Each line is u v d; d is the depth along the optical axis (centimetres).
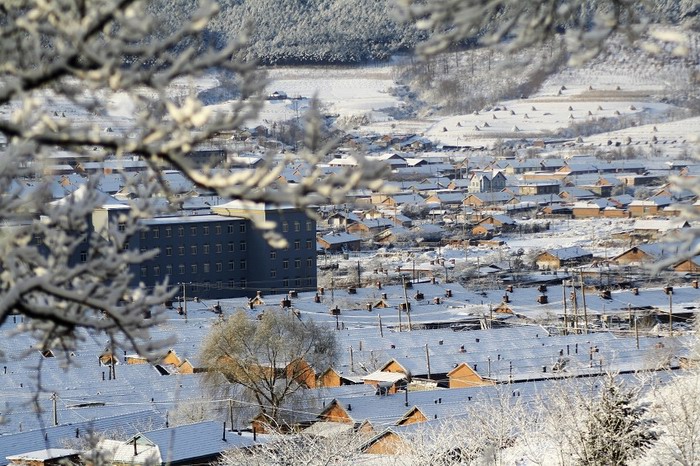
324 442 7312
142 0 1258
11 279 1394
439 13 1435
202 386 11125
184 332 14025
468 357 13500
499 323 17250
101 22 1246
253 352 11081
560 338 14100
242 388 11294
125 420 9638
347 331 14625
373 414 10031
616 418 5522
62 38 1271
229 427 10962
